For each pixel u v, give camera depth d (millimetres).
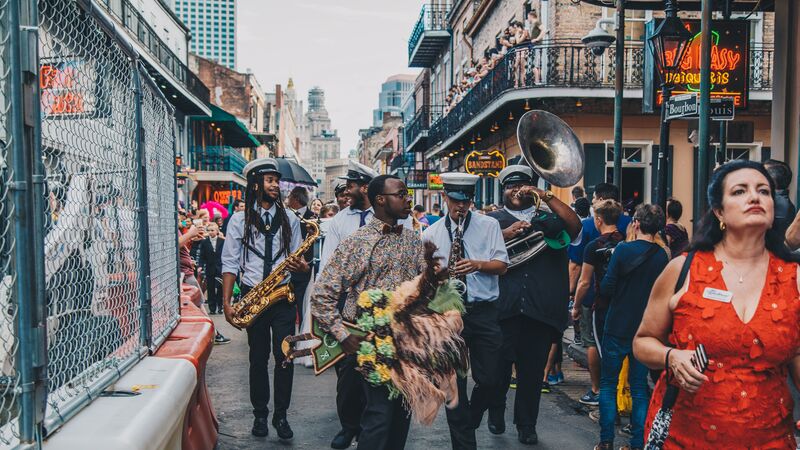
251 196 5566
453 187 4969
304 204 9852
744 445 2490
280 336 5395
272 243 5527
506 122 19094
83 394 2602
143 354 3482
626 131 16031
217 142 39281
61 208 2447
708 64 6637
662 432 2635
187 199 19703
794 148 8211
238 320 5355
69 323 2494
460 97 23016
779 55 8445
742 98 9070
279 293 5383
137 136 3512
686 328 2590
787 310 2486
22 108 2029
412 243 4066
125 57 3266
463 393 4492
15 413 2037
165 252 4379
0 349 2041
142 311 3553
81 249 2633
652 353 2660
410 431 5711
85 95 2635
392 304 3754
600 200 7031
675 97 7344
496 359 4926
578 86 15375
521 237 5348
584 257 5832
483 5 22531
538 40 16281
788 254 2578
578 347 8289
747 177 2555
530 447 5285
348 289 3943
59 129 2402
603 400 5102
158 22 31000
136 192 3490
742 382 2498
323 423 5836
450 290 3865
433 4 30469
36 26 2068
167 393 2896
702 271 2609
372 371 3660
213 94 54562
